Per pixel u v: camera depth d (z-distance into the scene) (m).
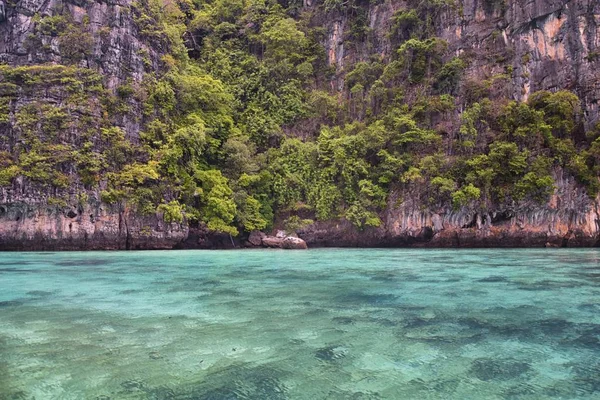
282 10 57.38
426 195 39.62
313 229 43.25
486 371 6.78
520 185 36.72
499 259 24.72
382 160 42.47
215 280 16.14
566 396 5.86
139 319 9.94
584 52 40.75
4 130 34.53
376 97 48.03
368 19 53.94
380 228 41.16
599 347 7.91
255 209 42.81
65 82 36.22
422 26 49.22
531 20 43.75
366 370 6.82
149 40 43.06
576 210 36.47
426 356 7.45
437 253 30.86
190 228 39.50
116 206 35.38
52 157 33.91
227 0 58.16
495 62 45.44
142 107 39.91
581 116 39.31
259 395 5.86
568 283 15.01
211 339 8.38
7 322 9.63
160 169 38.12
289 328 9.17
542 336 8.59
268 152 46.59
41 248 33.47
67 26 38.44
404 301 11.96
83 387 6.09
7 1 38.53
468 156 39.56
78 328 9.13
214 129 45.00
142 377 6.47
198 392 5.95
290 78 52.31
